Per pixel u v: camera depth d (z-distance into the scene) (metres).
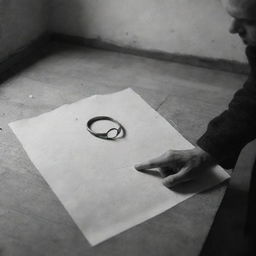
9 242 0.63
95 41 1.49
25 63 1.33
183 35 1.37
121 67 1.35
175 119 1.03
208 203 0.73
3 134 0.91
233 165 0.77
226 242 0.68
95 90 1.18
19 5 1.30
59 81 1.22
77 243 0.63
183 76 1.32
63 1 1.44
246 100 0.71
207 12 1.30
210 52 1.37
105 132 0.94
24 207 0.70
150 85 1.23
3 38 1.25
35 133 0.92
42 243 0.63
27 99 1.10
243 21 0.52
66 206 0.71
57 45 1.49
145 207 0.71
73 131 0.93
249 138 0.72
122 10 1.39
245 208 0.74
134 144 0.90
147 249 0.63
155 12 1.36
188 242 0.65
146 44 1.43
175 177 0.75
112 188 0.76
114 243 0.64
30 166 0.81
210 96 1.19
